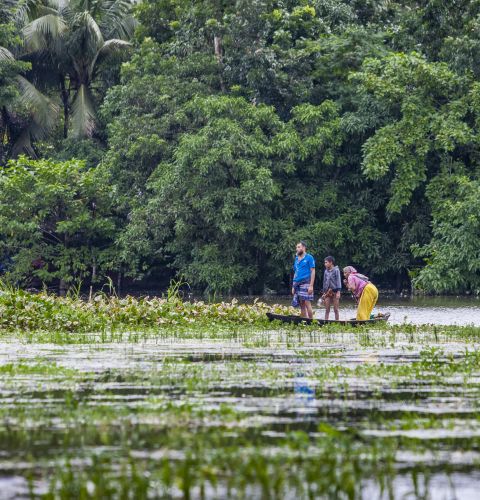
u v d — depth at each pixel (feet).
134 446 48.29
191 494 39.78
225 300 282.56
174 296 177.68
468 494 39.73
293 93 307.99
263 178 284.41
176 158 302.04
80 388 69.51
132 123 310.65
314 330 141.08
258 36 306.55
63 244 318.04
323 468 43.70
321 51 317.42
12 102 331.77
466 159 294.66
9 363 88.02
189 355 98.32
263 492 40.11
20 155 314.96
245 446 48.01
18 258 313.32
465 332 135.74
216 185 291.99
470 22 283.79
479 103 274.36
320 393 66.80
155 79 314.14
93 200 318.86
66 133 381.19
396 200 281.74
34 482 41.47
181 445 48.47
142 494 38.91
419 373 79.30
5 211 308.19
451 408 60.23
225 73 311.68
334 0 325.42
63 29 353.51
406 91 284.41
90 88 369.71
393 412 58.59
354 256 307.17
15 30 335.47
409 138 277.23
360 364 87.51
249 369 82.38
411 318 192.34
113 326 137.18
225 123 287.69
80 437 50.62
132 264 310.24
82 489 39.19
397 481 41.81
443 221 279.28
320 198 303.68
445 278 270.05
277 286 320.50
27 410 59.06
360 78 283.18
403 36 307.37
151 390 68.39
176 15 334.85
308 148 295.48
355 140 304.30
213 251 297.33
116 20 376.48
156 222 296.51
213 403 61.82
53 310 148.46
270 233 296.92
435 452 47.16
